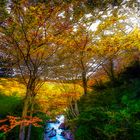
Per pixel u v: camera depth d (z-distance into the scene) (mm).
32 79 9125
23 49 8359
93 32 8453
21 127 8836
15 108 13797
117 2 7672
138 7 8445
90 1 7250
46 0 6566
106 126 7801
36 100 13812
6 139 11141
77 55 9633
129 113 8578
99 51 8945
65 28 7621
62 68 10484
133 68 13336
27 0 6496
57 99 13172
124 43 8664
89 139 8250
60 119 25156
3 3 6402
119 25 9172
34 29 7289
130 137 7508
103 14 7828
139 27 9766
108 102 11766
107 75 15500
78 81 11766
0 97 15102
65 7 6895
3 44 8562
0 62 9867
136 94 10422
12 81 11977
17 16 6875
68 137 18922
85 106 12164
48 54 8945
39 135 14680
